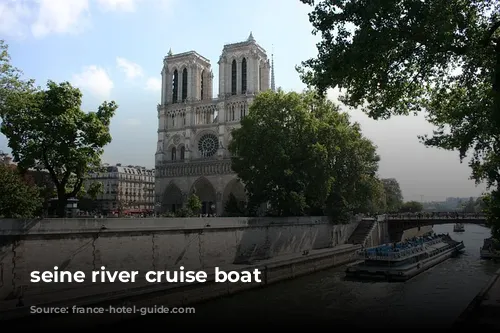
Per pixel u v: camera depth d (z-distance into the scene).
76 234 34.91
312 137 66.50
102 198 159.62
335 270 58.12
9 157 62.81
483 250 68.75
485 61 26.69
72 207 46.94
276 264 48.31
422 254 59.94
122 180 166.25
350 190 80.19
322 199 69.12
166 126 131.62
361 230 86.62
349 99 30.66
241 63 124.38
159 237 41.88
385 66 26.55
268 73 129.88
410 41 25.11
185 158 124.31
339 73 26.12
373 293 42.94
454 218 90.00
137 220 40.03
